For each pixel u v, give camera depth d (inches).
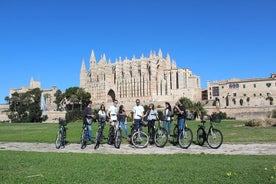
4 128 1967.3
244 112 4958.2
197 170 485.7
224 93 6850.4
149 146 880.9
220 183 401.4
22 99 7081.7
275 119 1785.2
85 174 470.9
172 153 729.0
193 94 7568.9
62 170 505.4
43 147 906.1
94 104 7377.0
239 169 485.4
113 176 453.7
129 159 615.8
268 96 6314.0
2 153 737.0
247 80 6643.7
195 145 874.8
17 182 426.9
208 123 2095.2
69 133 1368.1
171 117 1054.4
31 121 4889.3
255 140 950.4
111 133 932.6
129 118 3644.2
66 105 7755.9
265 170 470.3
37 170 510.0
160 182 412.8
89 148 868.0
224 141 944.9
